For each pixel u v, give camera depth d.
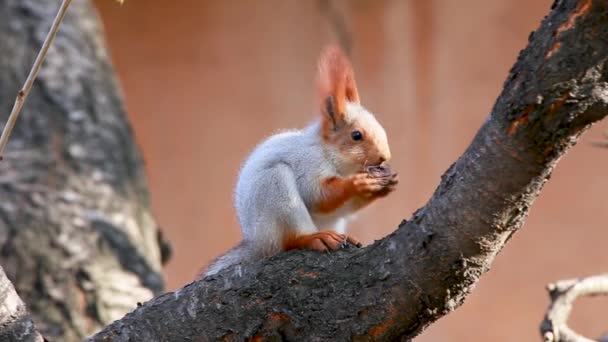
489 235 6.30
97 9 21.59
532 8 22.41
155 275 11.76
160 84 21.94
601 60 5.77
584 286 8.76
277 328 6.81
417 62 22.88
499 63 22.55
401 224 6.71
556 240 21.81
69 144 12.49
